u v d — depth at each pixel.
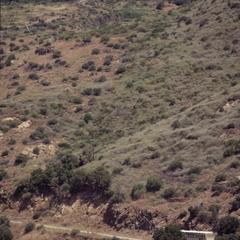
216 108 81.56
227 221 54.00
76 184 74.38
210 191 61.44
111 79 119.31
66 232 68.88
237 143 66.88
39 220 74.88
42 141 97.31
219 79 103.06
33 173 80.94
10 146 97.00
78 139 98.38
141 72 117.06
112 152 80.88
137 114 101.06
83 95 113.94
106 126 100.38
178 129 79.38
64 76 124.88
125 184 69.69
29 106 109.19
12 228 75.31
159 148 75.25
